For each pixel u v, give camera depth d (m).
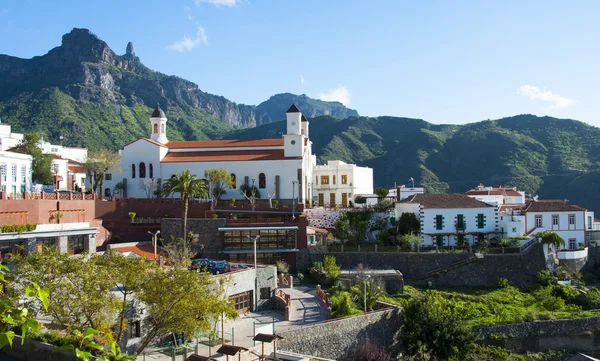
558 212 83.19
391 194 111.00
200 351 40.31
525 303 67.25
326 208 87.06
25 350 29.89
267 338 36.38
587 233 90.12
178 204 82.38
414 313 52.81
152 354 39.59
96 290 32.28
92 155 102.56
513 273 73.69
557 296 70.62
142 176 98.50
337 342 47.62
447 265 73.56
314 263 71.81
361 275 65.56
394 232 81.88
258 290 54.66
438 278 72.88
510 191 122.12
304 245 73.94
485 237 79.94
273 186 93.81
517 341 58.53
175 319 34.16
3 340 11.55
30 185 82.44
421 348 50.84
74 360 27.92
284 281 67.12
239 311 52.19
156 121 105.38
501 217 81.75
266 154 96.88
